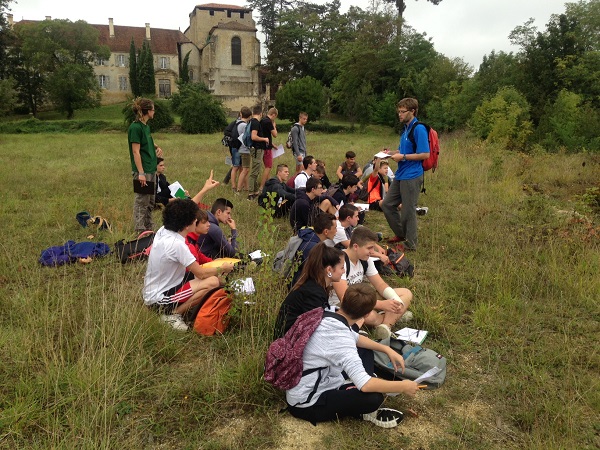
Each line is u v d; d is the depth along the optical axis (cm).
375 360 387
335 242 607
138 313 434
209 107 3975
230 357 415
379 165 977
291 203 861
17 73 5400
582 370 404
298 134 1088
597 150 1875
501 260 618
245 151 1016
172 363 407
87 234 736
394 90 4541
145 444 317
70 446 299
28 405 338
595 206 917
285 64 5812
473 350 440
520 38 2694
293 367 330
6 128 4156
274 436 328
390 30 4678
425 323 479
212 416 345
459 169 1305
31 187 1092
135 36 6531
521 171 1268
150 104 703
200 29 6688
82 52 5562
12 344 403
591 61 2462
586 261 609
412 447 322
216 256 590
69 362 379
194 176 1284
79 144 2450
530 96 2516
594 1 2870
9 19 6134
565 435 328
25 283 540
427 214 908
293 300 386
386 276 595
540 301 530
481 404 368
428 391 382
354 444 321
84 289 519
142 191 701
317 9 6631
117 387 352
